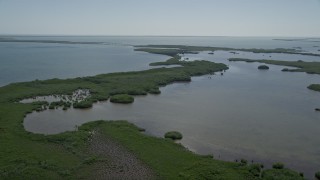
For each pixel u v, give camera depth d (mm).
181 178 37219
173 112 70875
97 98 82125
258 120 65000
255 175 38719
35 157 43031
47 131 56406
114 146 47750
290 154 47469
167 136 53562
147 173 38969
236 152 47781
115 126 57531
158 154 44500
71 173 38750
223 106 77000
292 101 83188
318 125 62156
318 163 44500
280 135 55875
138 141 49719
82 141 49500
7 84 101188
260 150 48781
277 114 70000
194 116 67625
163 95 89688
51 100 81000
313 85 101250
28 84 95812
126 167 40625
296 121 64688
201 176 37562
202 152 47594
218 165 40938
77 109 73125
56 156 43812
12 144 47656
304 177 40062
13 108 70312
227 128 59406
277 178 37438
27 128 58031
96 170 39750
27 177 37156
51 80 101500
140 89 93188
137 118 65812
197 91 95750
